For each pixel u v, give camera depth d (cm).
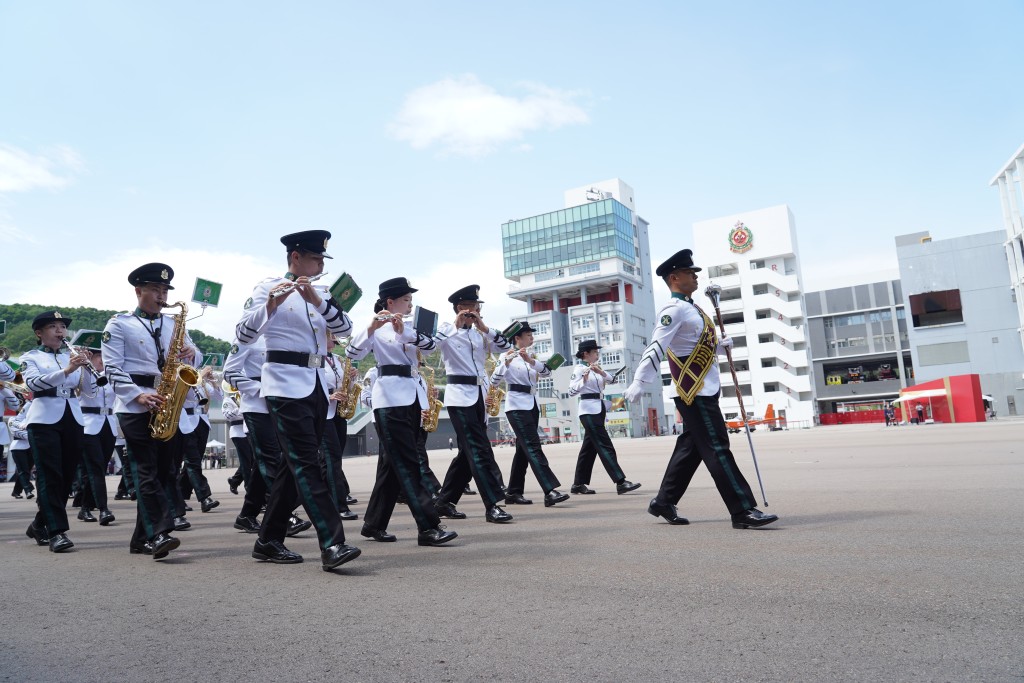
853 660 281
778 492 879
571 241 9462
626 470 1606
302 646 330
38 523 722
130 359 621
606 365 8788
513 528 693
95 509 1162
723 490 615
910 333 6531
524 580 444
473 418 791
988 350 6266
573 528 662
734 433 5644
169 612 405
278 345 546
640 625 338
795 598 373
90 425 967
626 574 446
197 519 962
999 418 5447
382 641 332
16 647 346
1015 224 5378
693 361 636
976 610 339
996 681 255
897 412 5488
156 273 638
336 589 445
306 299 530
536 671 284
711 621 339
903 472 1086
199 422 1137
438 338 794
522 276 9825
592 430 1037
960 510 650
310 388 546
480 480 770
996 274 6291
